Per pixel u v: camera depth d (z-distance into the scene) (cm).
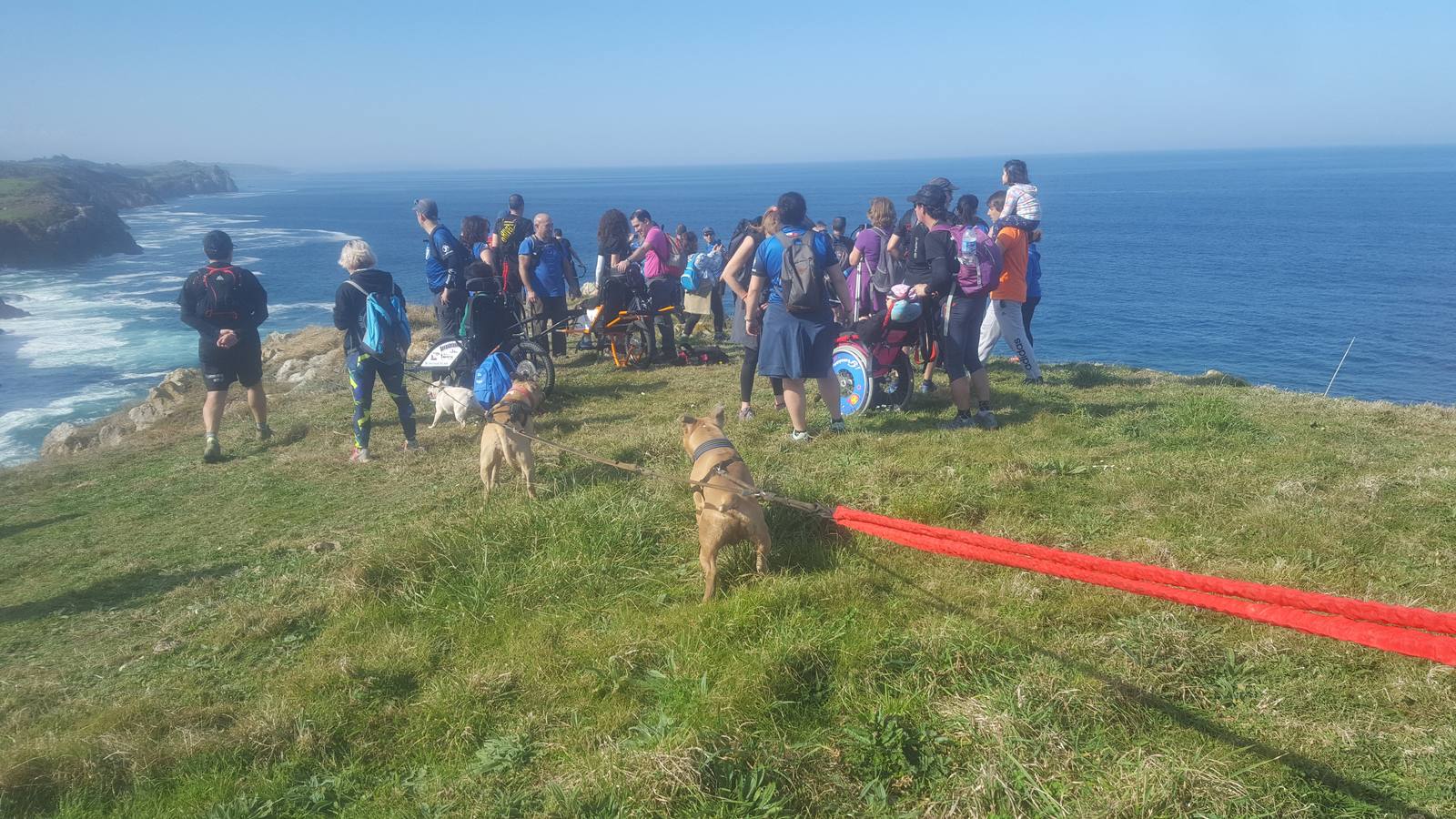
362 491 723
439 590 499
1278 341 3691
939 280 732
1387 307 4491
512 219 1160
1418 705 342
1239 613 259
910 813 311
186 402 1326
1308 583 442
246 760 370
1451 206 11519
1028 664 381
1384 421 758
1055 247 7594
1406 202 12331
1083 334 3909
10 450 1797
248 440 938
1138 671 372
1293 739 329
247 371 887
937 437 730
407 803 338
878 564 490
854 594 454
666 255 1174
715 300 1352
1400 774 309
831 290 892
